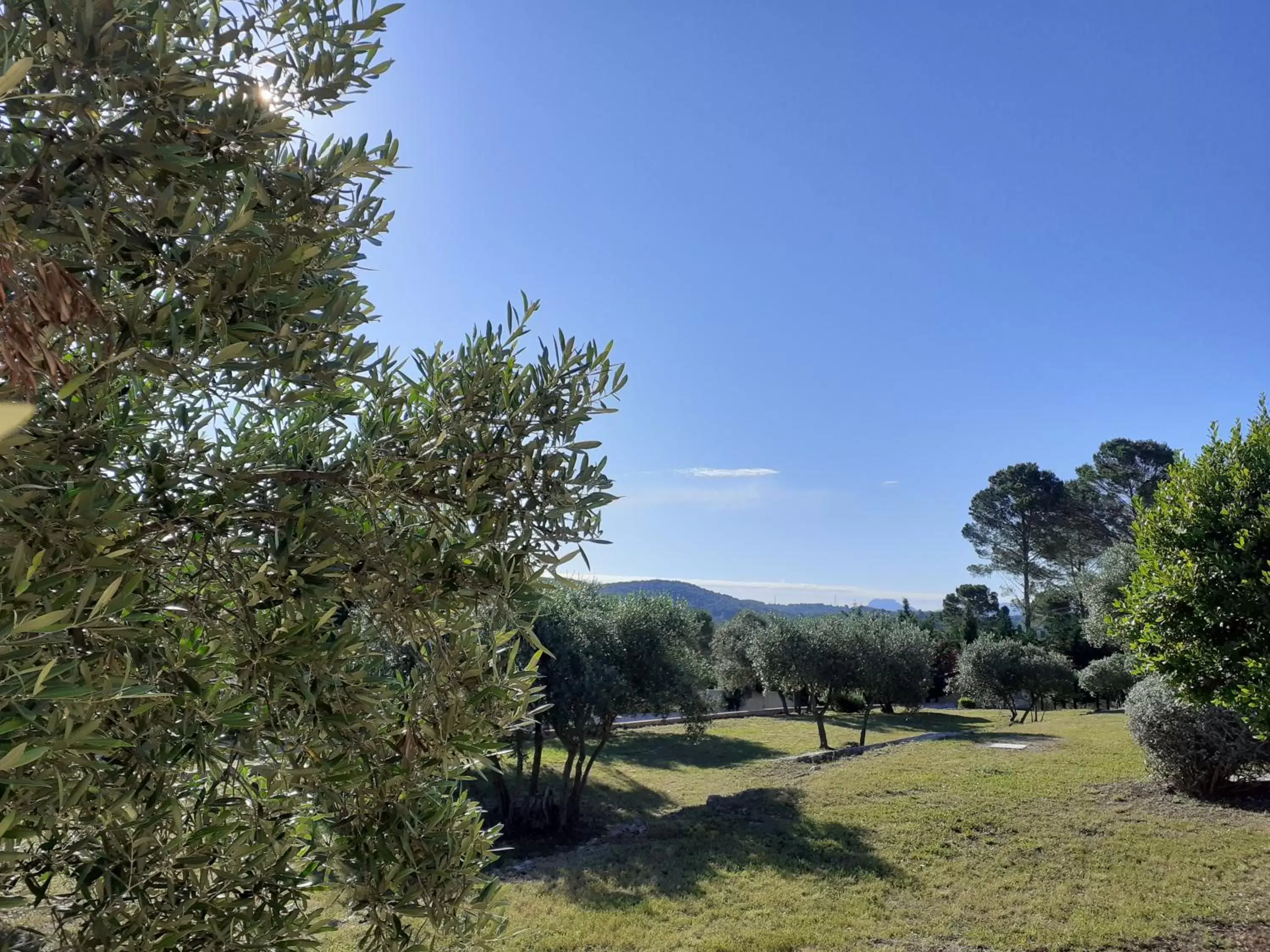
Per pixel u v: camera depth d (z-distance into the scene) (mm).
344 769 2033
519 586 2336
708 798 15039
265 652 1897
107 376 1594
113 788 1750
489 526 2229
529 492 2318
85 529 1522
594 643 15195
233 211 1826
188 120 1751
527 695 2525
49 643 1344
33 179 1523
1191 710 11039
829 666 23578
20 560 1278
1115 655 26344
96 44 1546
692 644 17141
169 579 2045
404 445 2373
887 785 13023
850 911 7934
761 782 16422
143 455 2010
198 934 1898
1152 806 10844
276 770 2057
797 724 30891
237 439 2588
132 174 1623
